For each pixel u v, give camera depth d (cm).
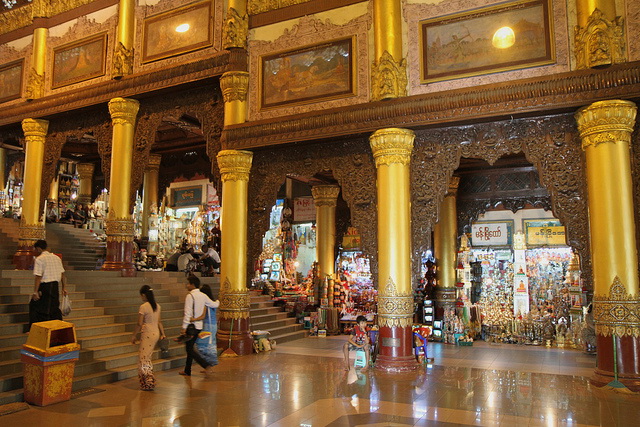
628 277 768
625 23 806
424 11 962
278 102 1080
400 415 631
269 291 1725
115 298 1116
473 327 1403
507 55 886
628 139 798
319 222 1681
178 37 1209
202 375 881
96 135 1362
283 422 602
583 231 844
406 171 957
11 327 848
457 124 930
